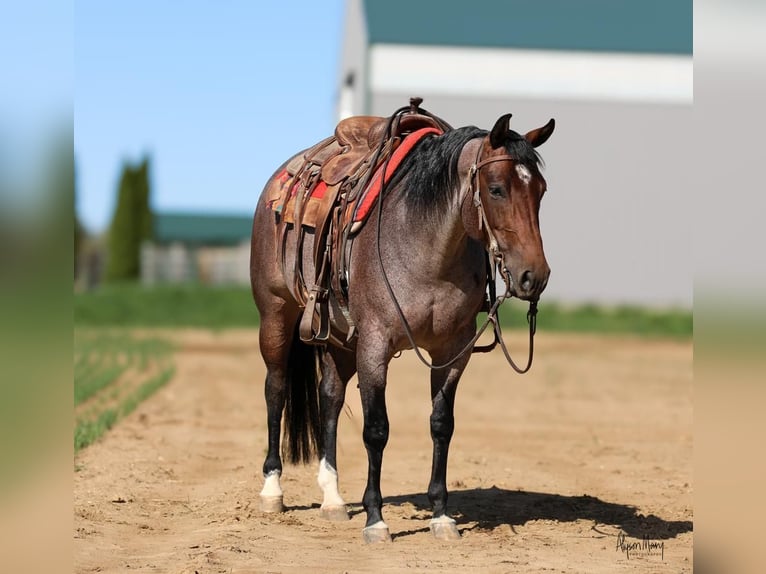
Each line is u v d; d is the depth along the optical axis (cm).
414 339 955
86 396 2227
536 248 861
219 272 10706
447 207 927
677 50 6300
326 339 1074
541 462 1544
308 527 1065
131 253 10094
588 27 6322
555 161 6306
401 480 1371
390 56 6016
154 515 1116
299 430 1193
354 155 1106
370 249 973
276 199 1179
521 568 871
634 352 3928
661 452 1658
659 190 6341
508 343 4241
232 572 845
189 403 2266
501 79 6144
